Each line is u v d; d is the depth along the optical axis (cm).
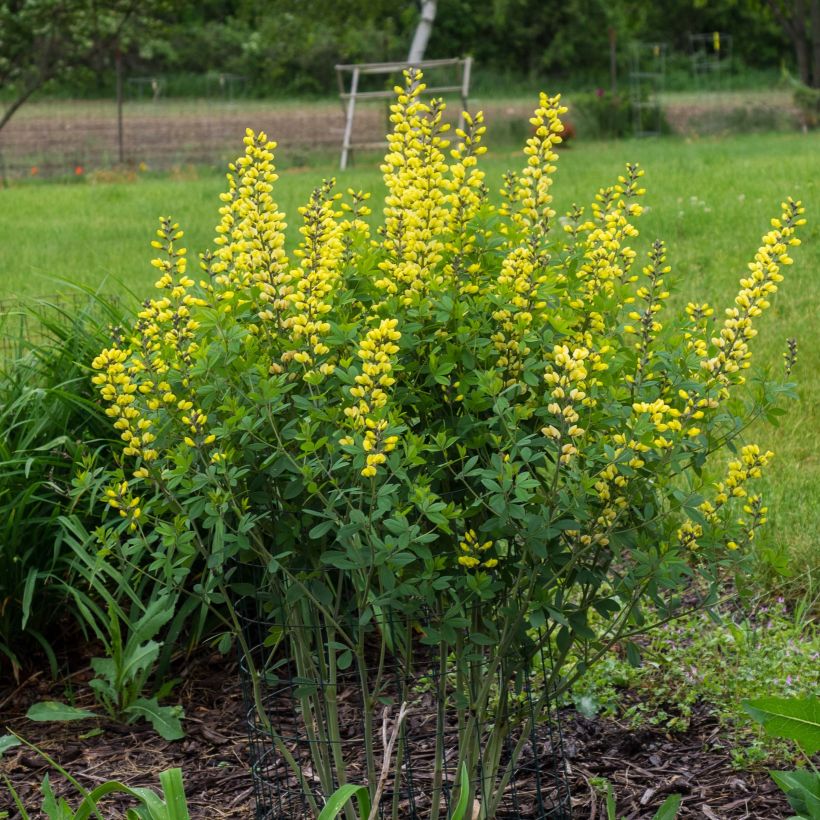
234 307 227
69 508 341
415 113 241
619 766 291
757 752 282
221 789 296
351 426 213
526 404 237
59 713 325
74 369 389
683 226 956
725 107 3112
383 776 218
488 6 4238
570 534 241
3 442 365
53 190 1789
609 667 324
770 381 241
